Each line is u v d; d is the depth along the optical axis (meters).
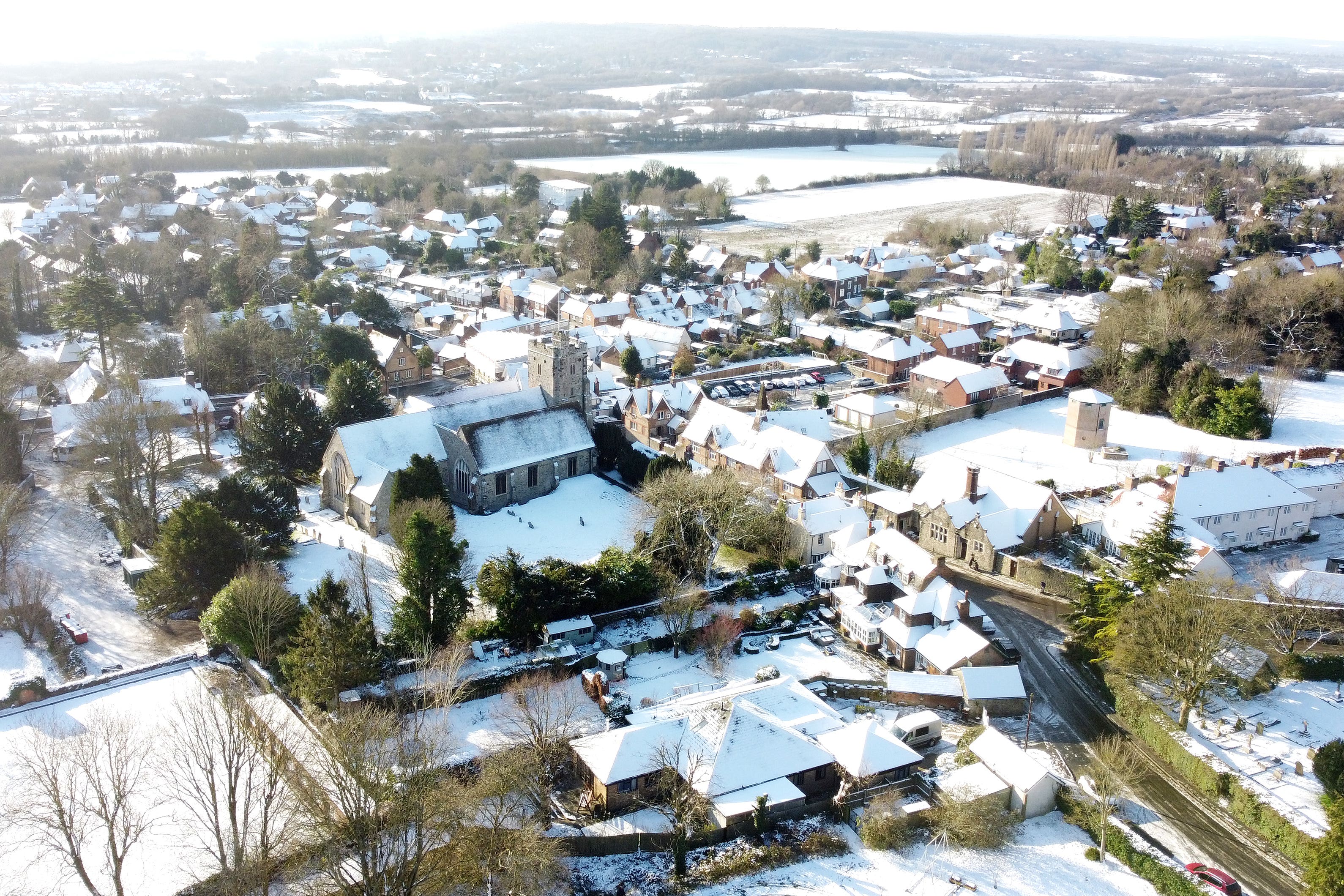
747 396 190.25
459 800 76.56
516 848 75.19
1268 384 181.62
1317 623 106.69
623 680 102.94
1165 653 95.12
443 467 138.12
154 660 103.00
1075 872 79.81
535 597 105.75
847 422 175.38
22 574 113.12
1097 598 108.75
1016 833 84.19
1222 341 192.25
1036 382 198.88
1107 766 85.88
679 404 165.25
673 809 82.94
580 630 108.31
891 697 101.69
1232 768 89.12
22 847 76.00
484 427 136.00
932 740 95.25
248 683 96.81
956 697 100.25
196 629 109.69
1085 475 151.88
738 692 96.44
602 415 166.38
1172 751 92.50
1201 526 125.06
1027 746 94.94
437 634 102.12
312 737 86.50
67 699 93.81
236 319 198.12
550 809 85.12
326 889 73.25
